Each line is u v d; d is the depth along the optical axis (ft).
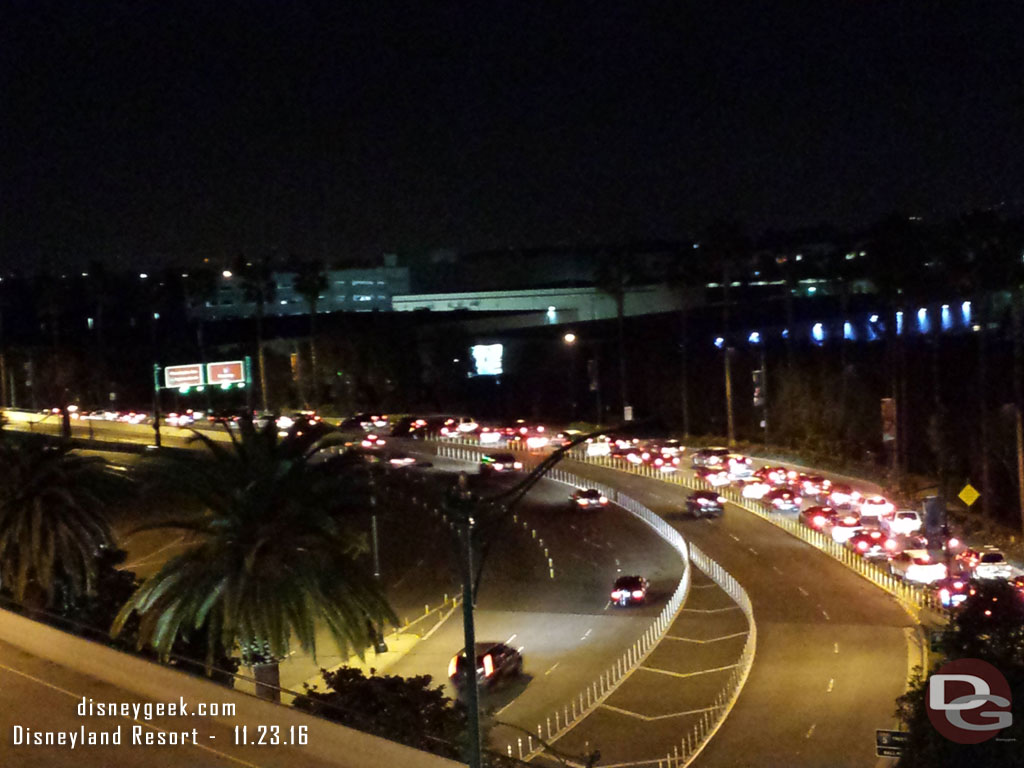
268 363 403.54
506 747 114.83
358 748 71.05
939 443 248.52
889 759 101.86
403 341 397.39
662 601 176.76
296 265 390.83
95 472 132.05
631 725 120.67
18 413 398.42
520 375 420.77
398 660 152.35
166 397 422.00
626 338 412.57
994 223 221.66
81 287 453.58
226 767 70.49
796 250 361.51
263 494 93.45
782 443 310.24
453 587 191.62
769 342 371.15
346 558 96.22
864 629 150.20
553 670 146.51
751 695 126.00
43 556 125.90
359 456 101.60
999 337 273.75
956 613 93.25
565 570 198.80
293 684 135.23
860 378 289.94
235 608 90.33
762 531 216.54
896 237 250.98
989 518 215.72
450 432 326.03
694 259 336.90
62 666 92.89
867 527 208.03
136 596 94.22
